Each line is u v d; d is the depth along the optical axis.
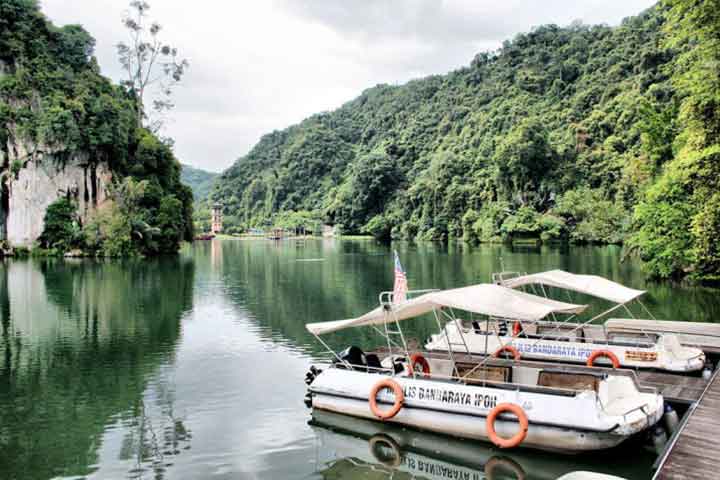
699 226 30.28
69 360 18.30
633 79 118.38
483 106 166.50
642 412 10.38
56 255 65.56
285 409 13.36
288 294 34.09
